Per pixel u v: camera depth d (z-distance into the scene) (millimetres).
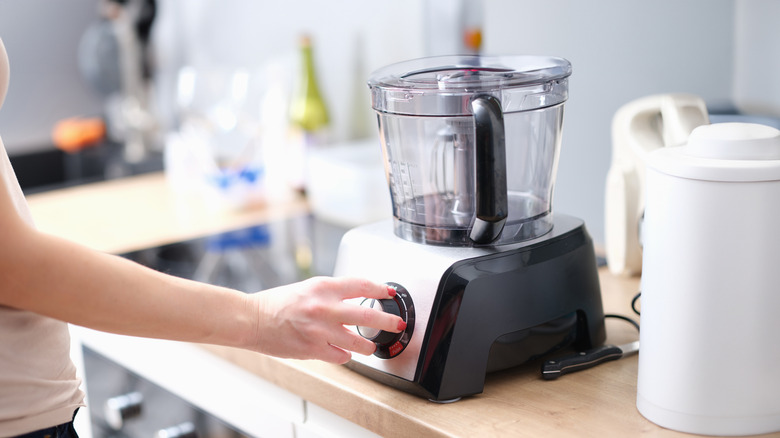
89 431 1374
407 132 887
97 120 2705
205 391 1084
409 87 839
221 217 1645
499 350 833
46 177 2602
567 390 823
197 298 727
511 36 1354
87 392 1358
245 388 1016
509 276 821
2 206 626
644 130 1094
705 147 693
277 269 1306
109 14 2520
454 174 867
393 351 824
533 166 894
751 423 708
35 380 729
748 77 1060
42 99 2777
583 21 1241
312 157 1617
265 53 2068
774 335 692
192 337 730
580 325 902
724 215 666
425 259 826
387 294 824
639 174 1100
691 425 717
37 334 731
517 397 812
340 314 772
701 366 701
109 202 1787
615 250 1141
